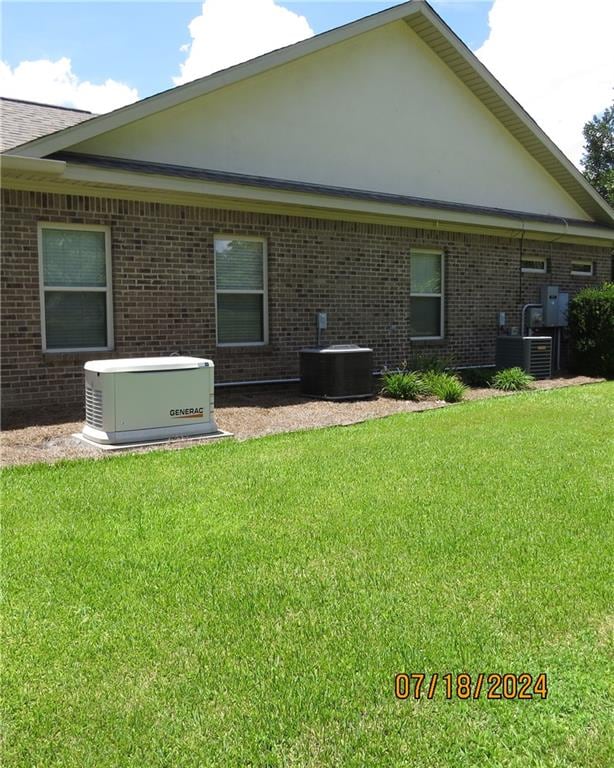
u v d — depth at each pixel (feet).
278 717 8.22
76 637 10.03
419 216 37.88
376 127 39.83
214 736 7.90
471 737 7.93
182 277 32.09
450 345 43.32
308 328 36.73
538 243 47.96
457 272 43.42
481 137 45.47
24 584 11.77
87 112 37.32
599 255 52.70
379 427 25.79
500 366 44.04
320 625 10.36
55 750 7.68
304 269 36.35
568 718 8.26
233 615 10.68
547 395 34.86
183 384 23.97
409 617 10.61
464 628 10.25
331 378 32.76
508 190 47.37
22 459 20.51
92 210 29.45
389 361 40.16
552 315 46.68
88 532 14.21
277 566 12.55
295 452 21.48
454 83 43.62
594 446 22.40
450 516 15.30
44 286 28.89
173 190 29.27
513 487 17.58
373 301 39.24
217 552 13.20
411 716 8.27
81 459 20.42
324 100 37.32
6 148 27.37
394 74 40.52
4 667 9.25
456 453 21.35
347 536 14.06
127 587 11.66
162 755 7.60
